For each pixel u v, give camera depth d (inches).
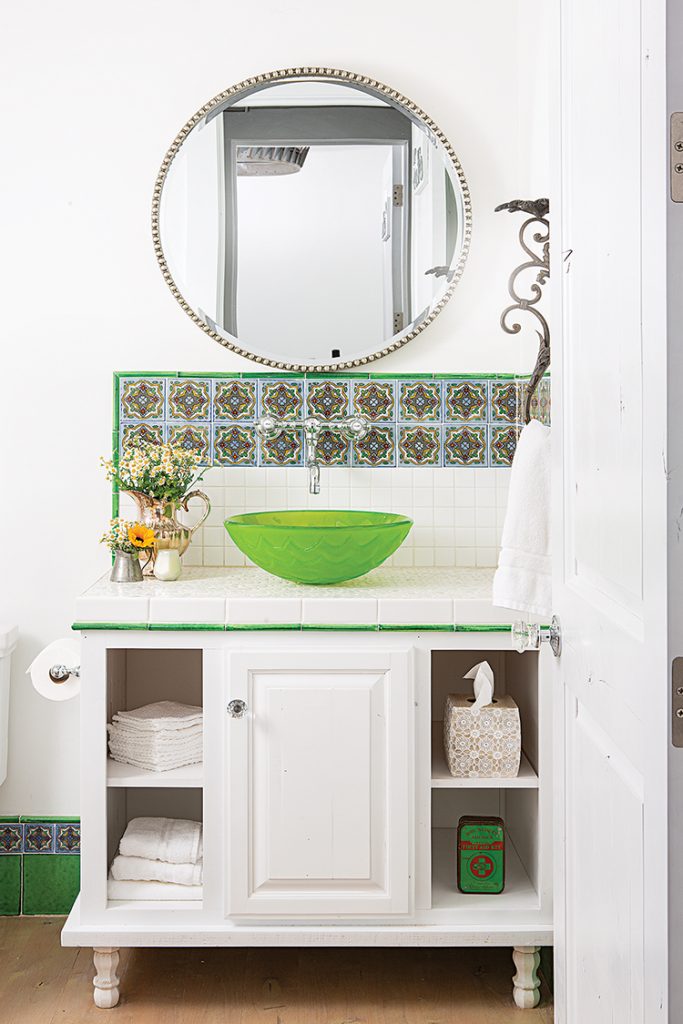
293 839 84.7
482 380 105.3
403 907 85.0
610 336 50.3
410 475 105.5
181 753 88.4
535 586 79.6
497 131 104.7
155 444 104.8
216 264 103.7
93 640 85.5
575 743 59.2
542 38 94.3
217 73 103.8
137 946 86.5
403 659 84.3
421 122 103.9
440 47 104.3
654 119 41.3
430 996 88.8
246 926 85.7
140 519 98.7
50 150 103.3
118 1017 85.0
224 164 103.4
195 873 86.4
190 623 85.1
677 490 40.4
